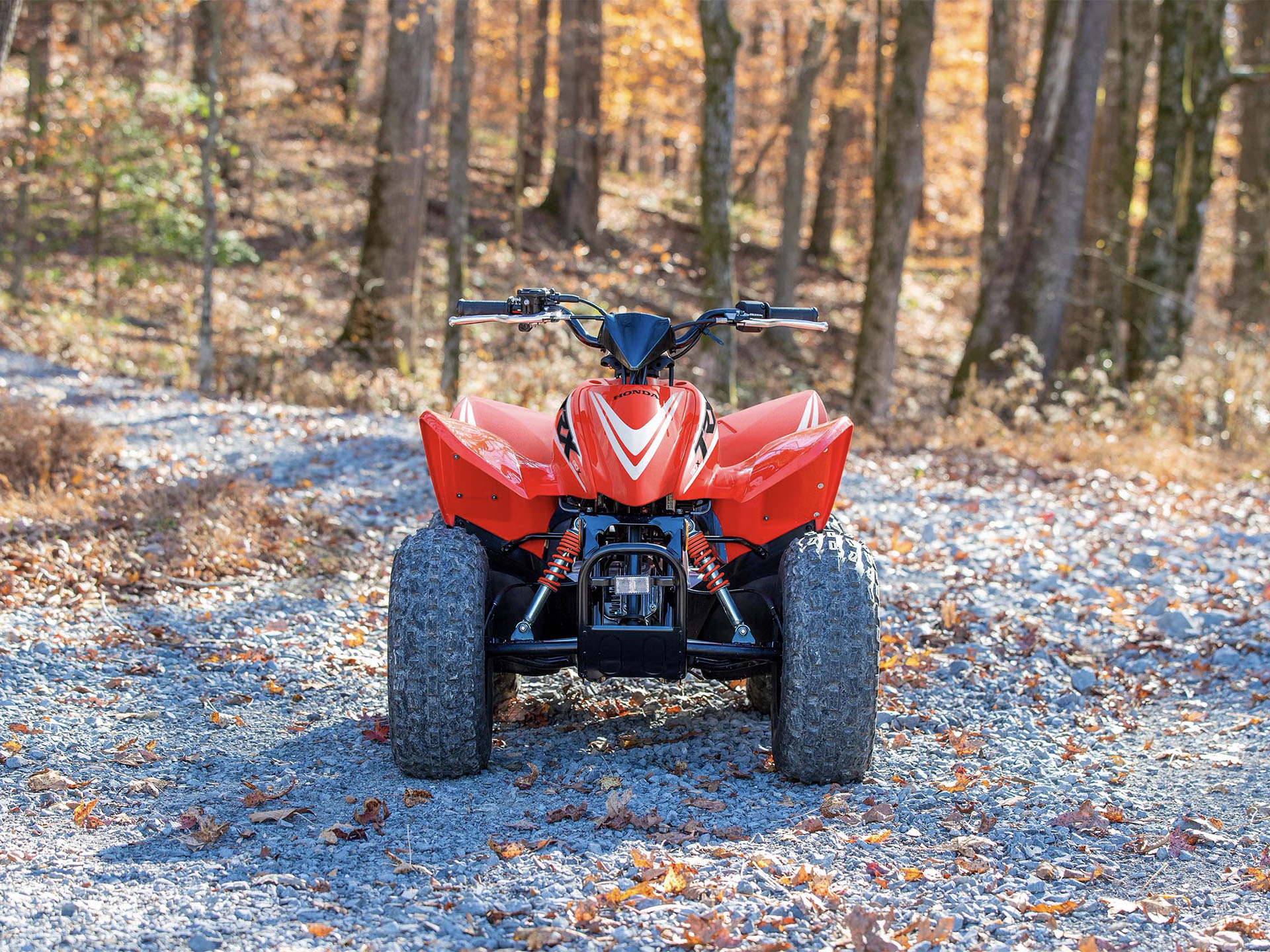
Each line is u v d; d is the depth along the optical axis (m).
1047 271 17.44
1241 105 28.30
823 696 4.21
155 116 22.06
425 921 3.30
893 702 5.52
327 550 8.00
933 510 9.83
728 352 16.03
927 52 17.86
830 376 25.92
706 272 15.94
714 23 15.38
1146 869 3.80
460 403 5.25
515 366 16.92
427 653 4.23
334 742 4.91
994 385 16.00
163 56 27.25
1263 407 14.02
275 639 6.29
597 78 29.69
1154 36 20.98
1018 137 32.97
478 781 4.46
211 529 8.01
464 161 16.05
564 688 5.74
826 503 4.65
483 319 4.96
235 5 22.31
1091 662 6.24
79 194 25.86
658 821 4.05
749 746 4.91
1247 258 25.08
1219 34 17.92
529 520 4.61
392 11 19.28
